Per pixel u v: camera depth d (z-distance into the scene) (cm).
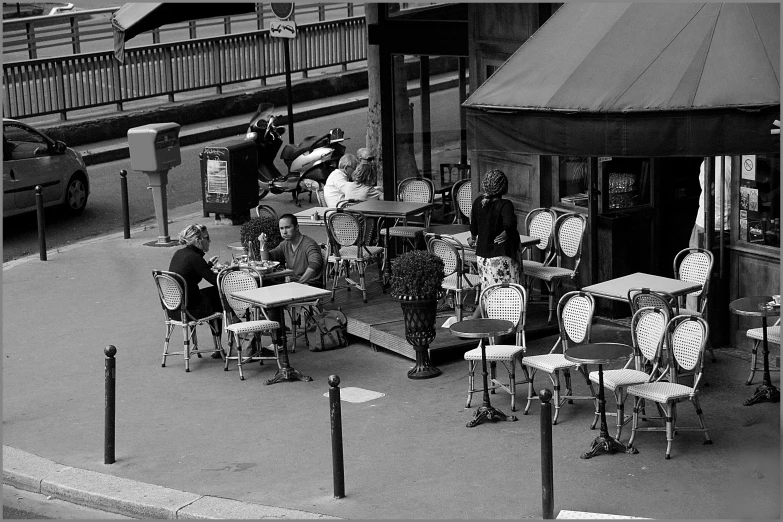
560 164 1507
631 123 1028
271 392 1281
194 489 1020
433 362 1332
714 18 1095
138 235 2095
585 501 948
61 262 1917
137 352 1449
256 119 2283
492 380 1202
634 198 1462
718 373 1255
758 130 984
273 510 962
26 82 2766
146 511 989
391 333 1376
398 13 1744
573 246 1437
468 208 1702
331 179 1811
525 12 1488
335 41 3462
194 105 3083
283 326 1312
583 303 1156
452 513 938
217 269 1420
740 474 992
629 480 989
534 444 1088
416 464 1051
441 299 1516
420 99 1733
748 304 1127
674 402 1041
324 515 946
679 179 1480
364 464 1059
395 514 941
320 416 1197
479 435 1118
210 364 1393
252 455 1099
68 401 1279
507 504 951
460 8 1669
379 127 2120
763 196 1281
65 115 2859
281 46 3319
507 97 1129
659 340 1084
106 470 1077
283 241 1496
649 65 1073
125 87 2964
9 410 1257
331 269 1667
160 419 1211
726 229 1330
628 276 1294
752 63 1030
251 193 2155
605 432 1055
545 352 1346
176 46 3055
